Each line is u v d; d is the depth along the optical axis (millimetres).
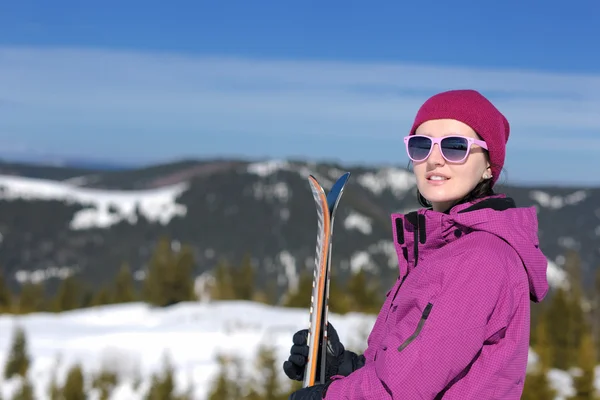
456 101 1865
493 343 1684
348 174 2232
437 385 1595
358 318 34438
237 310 43094
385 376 1616
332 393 1728
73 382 25500
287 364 2170
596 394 21141
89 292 83500
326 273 2137
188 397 24531
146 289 63406
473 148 1862
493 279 1644
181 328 36719
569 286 53812
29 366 29141
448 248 1763
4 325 41562
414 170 1961
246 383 23375
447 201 1911
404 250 2004
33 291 76312
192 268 58844
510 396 1680
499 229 1716
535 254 1749
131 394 26500
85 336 36375
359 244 171750
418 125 1955
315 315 2104
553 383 22062
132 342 33719
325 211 2182
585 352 21625
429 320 1625
